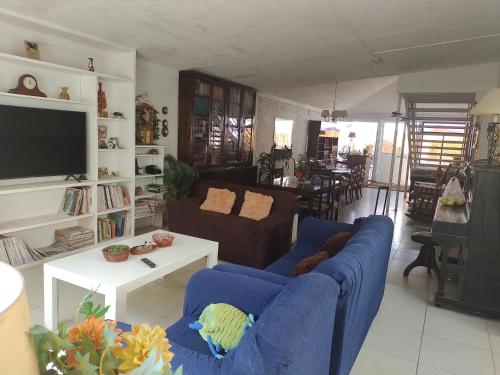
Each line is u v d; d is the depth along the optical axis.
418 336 2.60
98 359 0.62
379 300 2.91
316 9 3.23
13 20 3.19
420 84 6.15
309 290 1.34
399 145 10.74
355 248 1.98
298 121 9.83
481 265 2.87
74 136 3.84
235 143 6.62
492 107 2.91
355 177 8.27
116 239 4.29
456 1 3.21
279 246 3.92
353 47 4.48
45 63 3.33
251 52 4.53
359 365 2.23
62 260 2.45
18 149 3.39
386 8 3.28
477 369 2.26
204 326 1.66
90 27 3.52
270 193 4.30
